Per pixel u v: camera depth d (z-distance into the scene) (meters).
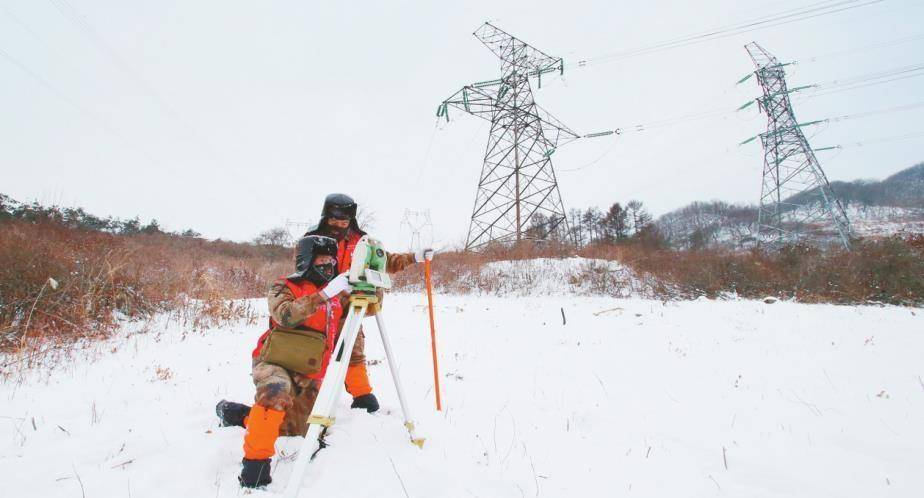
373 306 3.14
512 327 8.34
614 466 3.11
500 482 2.79
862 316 8.40
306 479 2.66
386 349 3.18
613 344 6.98
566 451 3.32
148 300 9.20
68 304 7.55
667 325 8.19
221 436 3.24
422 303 11.68
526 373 5.48
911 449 3.36
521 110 24.14
